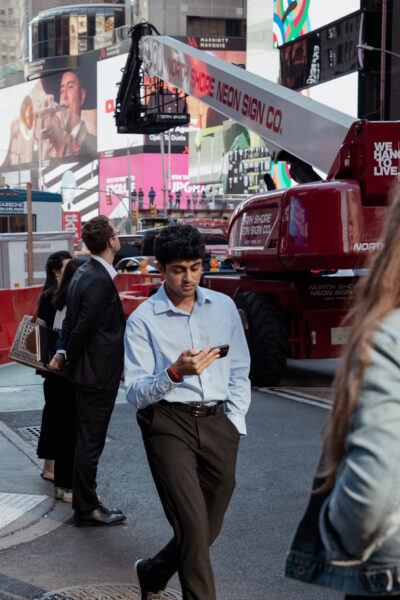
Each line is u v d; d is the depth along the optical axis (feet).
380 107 161.38
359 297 5.99
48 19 480.23
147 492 20.49
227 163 331.16
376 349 5.55
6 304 44.96
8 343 44.57
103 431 17.80
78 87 462.19
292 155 39.75
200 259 11.65
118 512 18.22
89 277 17.42
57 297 19.77
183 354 10.76
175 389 11.60
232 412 12.11
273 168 220.64
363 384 5.53
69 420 19.24
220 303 12.18
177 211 152.15
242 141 322.55
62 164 471.62
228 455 11.83
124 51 434.71
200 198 326.44
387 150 33.12
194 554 11.09
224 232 96.73
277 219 35.14
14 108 510.17
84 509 17.80
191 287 11.74
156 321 11.96
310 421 28.78
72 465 19.34
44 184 483.51
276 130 38.34
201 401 11.65
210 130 343.46
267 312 36.63
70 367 17.61
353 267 33.71
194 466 11.57
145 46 54.08
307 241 33.47
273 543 16.74
